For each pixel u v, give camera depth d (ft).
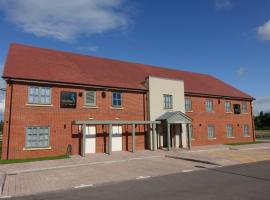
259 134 166.91
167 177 38.63
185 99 86.12
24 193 30.73
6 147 54.34
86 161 52.70
